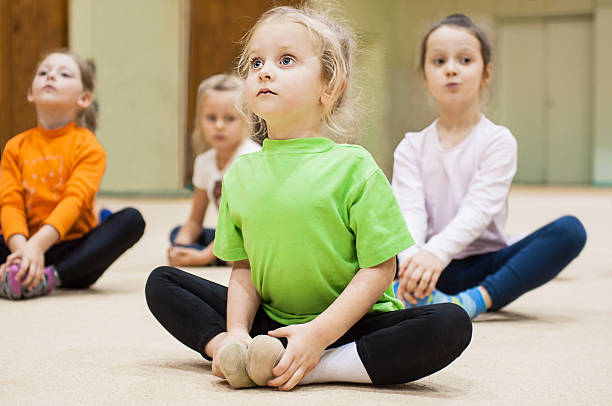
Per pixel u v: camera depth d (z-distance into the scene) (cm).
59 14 670
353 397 102
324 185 112
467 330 106
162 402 99
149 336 148
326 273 113
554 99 987
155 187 739
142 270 254
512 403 101
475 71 183
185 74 750
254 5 771
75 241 207
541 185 955
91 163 207
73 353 131
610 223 431
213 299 121
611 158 967
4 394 103
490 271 180
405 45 998
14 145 210
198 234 293
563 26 975
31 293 194
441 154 185
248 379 106
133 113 726
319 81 115
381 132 963
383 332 108
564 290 211
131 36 717
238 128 276
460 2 988
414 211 182
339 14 135
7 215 202
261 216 113
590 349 137
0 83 648
